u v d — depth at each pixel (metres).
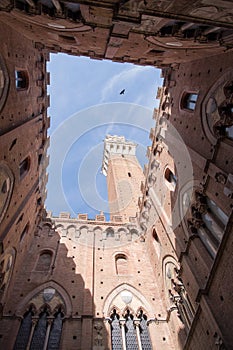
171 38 12.31
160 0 7.64
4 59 14.62
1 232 16.30
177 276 18.22
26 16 11.16
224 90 14.65
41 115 22.98
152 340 17.73
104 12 9.25
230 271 12.20
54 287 20.42
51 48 19.91
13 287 20.14
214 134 15.52
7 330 16.95
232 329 11.19
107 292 20.83
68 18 10.82
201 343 13.45
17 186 18.39
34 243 25.05
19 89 17.59
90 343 16.31
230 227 12.59
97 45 16.05
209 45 12.89
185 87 20.31
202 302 13.72
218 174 14.18
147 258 25.73
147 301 20.75
